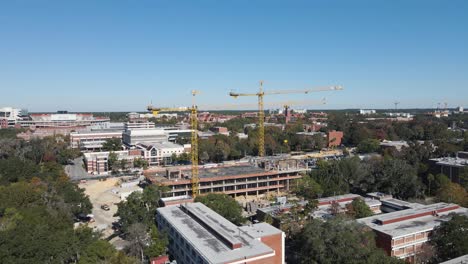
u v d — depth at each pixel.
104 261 111.81
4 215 145.75
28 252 105.81
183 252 122.50
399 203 172.12
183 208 152.62
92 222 180.50
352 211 156.62
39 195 167.38
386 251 128.25
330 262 104.94
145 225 138.88
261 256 106.06
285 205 171.88
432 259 120.50
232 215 157.50
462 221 121.50
